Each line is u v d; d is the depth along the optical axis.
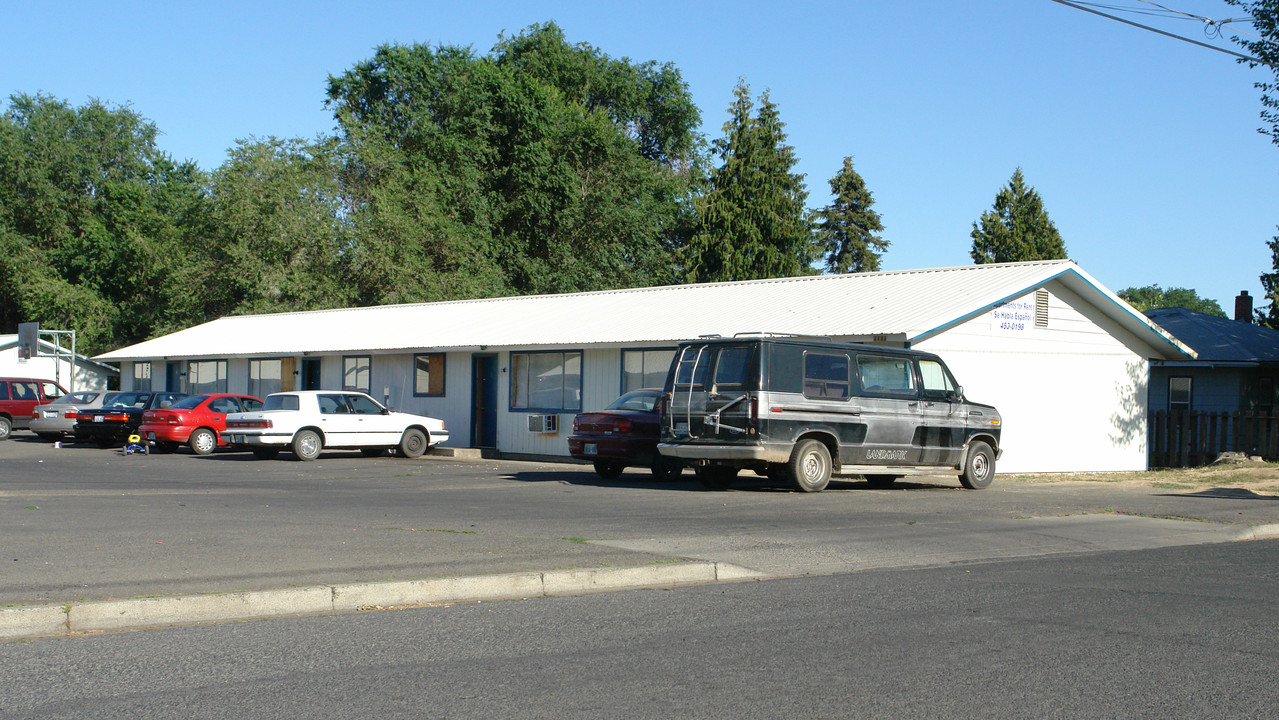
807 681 5.73
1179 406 30.84
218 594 7.38
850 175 66.50
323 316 37.50
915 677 5.80
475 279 48.84
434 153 51.00
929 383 17.09
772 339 15.37
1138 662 6.13
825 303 23.25
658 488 16.80
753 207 55.12
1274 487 16.92
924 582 8.77
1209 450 24.41
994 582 8.77
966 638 6.72
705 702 5.36
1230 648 6.46
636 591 8.42
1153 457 25.33
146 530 10.96
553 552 9.66
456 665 6.08
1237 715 5.17
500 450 26.89
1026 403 22.22
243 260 44.84
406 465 22.58
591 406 24.75
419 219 47.84
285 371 33.41
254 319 39.97
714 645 6.55
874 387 16.34
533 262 52.00
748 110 57.03
